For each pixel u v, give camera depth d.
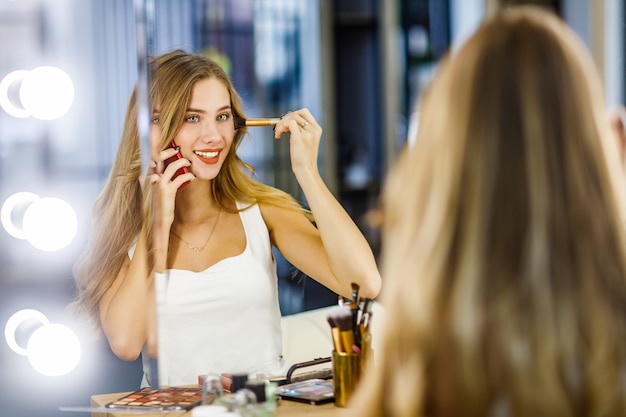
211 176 2.10
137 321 1.99
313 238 2.22
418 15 4.61
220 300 2.11
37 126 4.43
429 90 0.97
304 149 2.09
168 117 2.05
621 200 0.91
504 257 0.87
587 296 0.87
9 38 4.43
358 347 1.69
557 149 0.88
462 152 0.90
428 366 0.90
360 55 4.72
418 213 0.94
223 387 1.80
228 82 2.13
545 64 0.90
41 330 2.16
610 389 0.87
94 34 4.52
